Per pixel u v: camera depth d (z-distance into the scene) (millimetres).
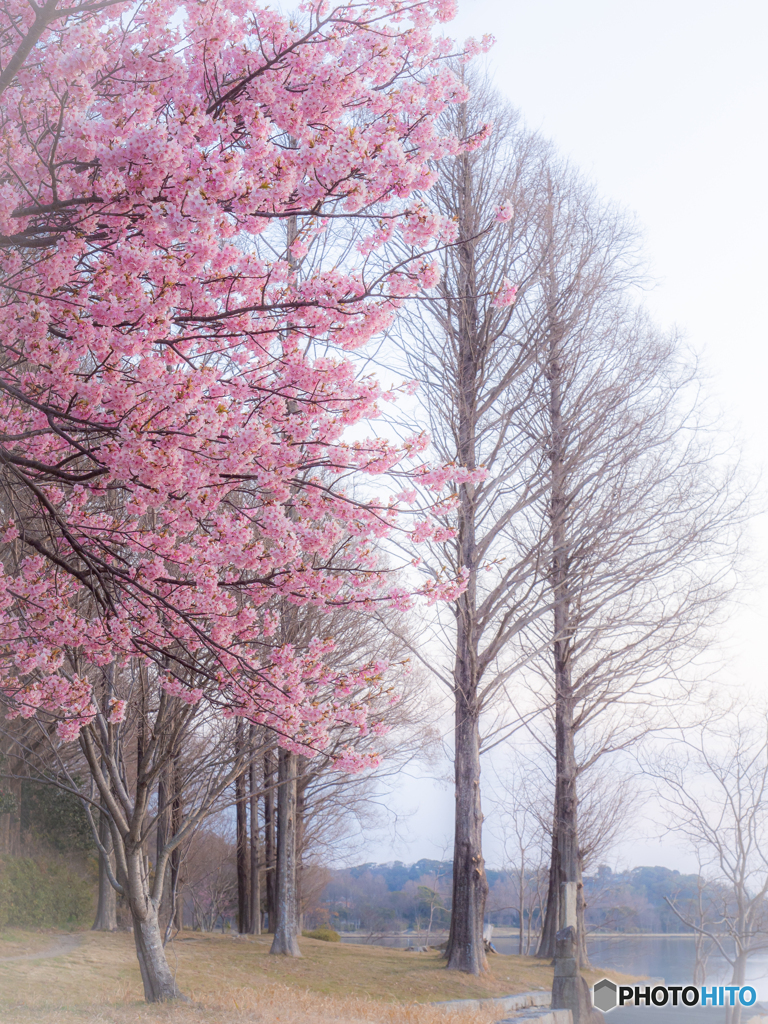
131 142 4633
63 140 4750
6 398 6672
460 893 17031
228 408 5957
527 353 18469
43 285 5309
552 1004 12953
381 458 6652
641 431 19516
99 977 12461
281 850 18172
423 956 19672
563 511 19375
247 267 5949
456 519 17406
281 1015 9977
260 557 6953
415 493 7180
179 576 8766
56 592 7492
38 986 11109
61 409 5699
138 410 5492
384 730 8469
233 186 4887
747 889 15469
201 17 5547
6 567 8750
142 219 5055
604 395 19266
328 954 18469
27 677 8969
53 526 6914
